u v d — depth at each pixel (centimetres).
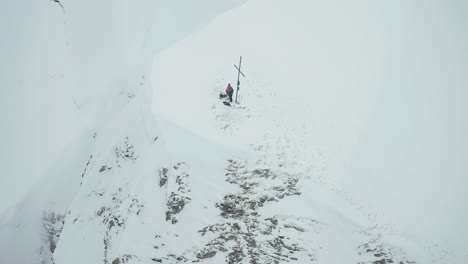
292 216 1612
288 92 2250
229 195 1678
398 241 1614
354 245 1570
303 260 1510
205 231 1602
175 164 1788
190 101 2062
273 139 1909
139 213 1778
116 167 2327
